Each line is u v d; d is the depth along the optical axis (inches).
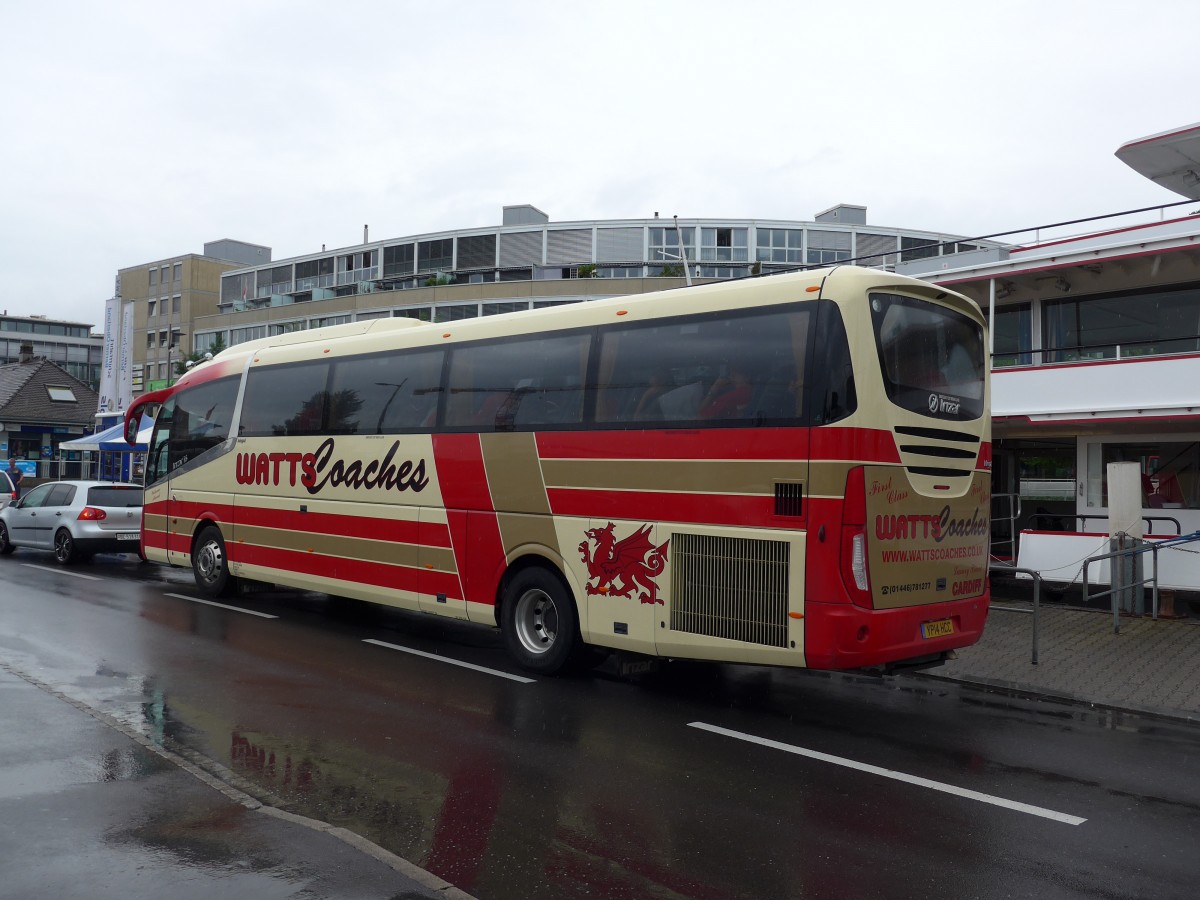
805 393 276.5
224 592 515.2
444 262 2534.5
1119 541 494.0
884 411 275.9
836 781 234.4
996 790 231.5
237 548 494.6
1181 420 547.8
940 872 179.8
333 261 2736.2
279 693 305.6
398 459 405.7
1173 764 259.1
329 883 155.3
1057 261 583.8
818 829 200.7
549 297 2178.9
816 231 2393.0
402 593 399.5
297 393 466.0
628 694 322.0
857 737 277.4
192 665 342.3
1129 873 181.8
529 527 349.1
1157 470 605.6
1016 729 293.6
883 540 274.5
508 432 359.6
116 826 178.5
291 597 527.2
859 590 267.9
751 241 2379.4
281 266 2866.6
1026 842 196.9
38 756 221.8
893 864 183.0
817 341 276.4
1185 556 546.6
